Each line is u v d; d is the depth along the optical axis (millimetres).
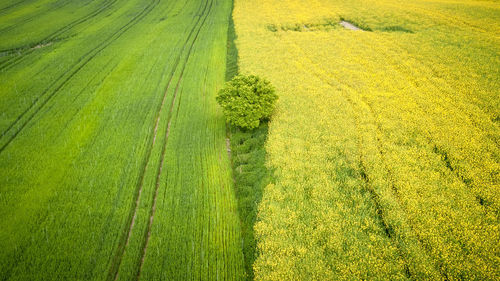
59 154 22000
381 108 25844
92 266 14258
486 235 14266
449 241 14195
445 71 31812
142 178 19844
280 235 15156
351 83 30406
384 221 15602
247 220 16359
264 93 23344
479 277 12641
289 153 20906
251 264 14141
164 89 31219
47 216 16922
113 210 17250
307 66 34938
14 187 19031
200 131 24312
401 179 17984
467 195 16547
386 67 33781
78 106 28312
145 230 15977
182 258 14391
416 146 20891
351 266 13438
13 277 13812
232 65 35938
